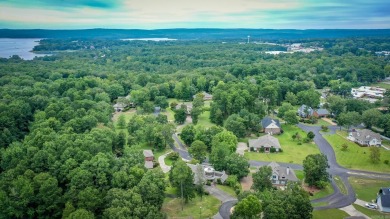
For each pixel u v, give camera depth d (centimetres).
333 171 12581
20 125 15275
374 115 17025
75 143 11262
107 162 10112
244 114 17488
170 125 15450
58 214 8900
